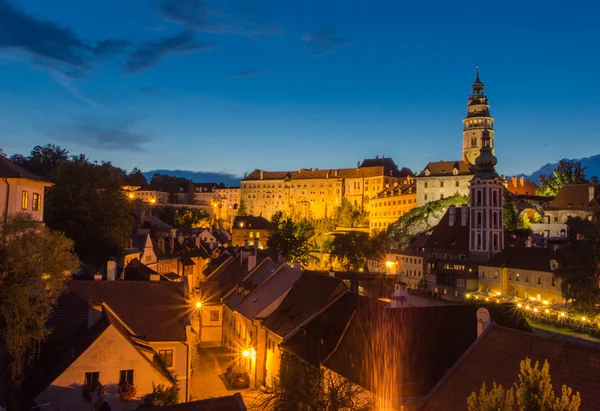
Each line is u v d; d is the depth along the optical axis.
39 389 32.09
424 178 189.88
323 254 197.38
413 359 33.28
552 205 151.75
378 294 79.69
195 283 101.12
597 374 22.12
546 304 92.50
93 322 36.06
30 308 32.41
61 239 37.12
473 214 135.75
